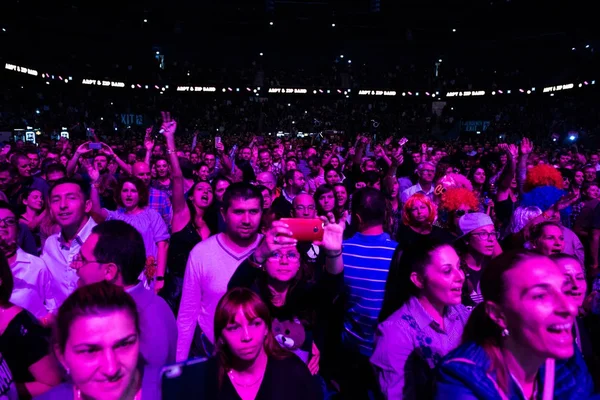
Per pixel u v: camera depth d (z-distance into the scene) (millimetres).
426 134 42719
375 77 45844
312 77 45281
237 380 2287
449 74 45906
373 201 3672
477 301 3488
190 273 3402
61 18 39250
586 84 34469
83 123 35375
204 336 3385
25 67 32719
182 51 46500
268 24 45438
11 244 3469
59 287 3967
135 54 45344
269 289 3148
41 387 2404
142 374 1868
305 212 5152
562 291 1644
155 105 43062
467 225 3889
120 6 42375
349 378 3529
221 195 5895
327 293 3045
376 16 45656
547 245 3980
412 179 10203
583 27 38969
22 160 6977
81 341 1552
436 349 2623
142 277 4961
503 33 44719
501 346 1763
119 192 5168
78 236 3979
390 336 2650
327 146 19625
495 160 11328
